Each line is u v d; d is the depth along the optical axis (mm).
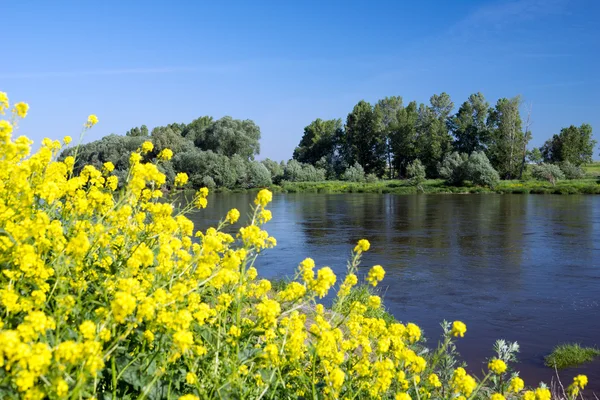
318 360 3314
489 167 59938
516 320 11266
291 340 2865
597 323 11031
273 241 3658
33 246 2691
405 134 81438
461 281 14914
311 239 22984
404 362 3346
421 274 15812
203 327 2754
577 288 14031
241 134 72000
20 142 3303
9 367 1783
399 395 2650
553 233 23969
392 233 24781
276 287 9836
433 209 37281
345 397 2947
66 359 1881
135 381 2326
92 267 2934
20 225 2719
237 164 64062
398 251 19844
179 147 65125
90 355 1910
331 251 19844
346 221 30109
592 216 30797
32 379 1761
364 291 3797
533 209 35906
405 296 13273
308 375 3229
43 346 1823
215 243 3039
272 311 2787
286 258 18312
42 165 3414
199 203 4500
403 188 61531
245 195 55625
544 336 10195
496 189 57438
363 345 3377
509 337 10125
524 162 73750
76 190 3656
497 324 10977
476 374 8039
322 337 2840
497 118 79062
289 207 40312
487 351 9297
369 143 85188
